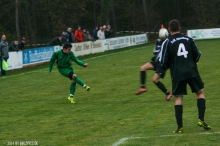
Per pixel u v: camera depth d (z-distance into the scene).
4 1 81.81
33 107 22.58
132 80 31.22
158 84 18.70
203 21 95.19
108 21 87.38
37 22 83.69
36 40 76.50
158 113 19.33
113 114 19.69
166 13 100.50
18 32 74.69
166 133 15.09
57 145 14.31
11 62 41.84
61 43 50.94
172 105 21.20
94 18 90.38
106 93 26.12
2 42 38.44
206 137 14.08
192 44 14.57
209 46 58.06
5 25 83.62
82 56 53.69
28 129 17.23
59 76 35.81
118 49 62.91
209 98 22.44
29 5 83.12
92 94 25.98
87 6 92.75
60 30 81.12
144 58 47.03
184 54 14.38
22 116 20.22
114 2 96.44
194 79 14.48
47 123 18.31
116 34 84.81
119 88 27.84
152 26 95.50
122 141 14.22
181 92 14.59
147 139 14.34
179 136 14.43
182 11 101.19
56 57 23.95
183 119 17.50
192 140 13.79
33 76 36.72
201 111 14.70
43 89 29.09
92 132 16.14
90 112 20.50
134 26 95.75
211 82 28.02
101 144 14.00
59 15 82.44
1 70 38.69
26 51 44.19
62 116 19.81
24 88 29.97
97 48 58.62
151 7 96.06
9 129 17.38
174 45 14.45
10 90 29.34
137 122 17.58
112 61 45.66
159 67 15.38
